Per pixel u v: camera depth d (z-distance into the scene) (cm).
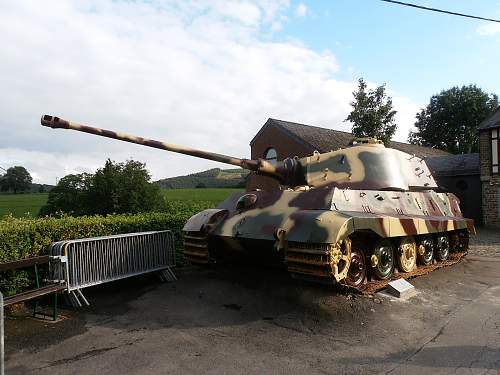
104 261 796
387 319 687
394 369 508
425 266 1020
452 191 2806
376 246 834
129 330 627
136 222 965
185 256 945
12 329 625
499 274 1089
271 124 2872
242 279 895
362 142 1046
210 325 652
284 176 999
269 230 765
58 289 682
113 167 1387
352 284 773
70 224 844
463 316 718
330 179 959
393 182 950
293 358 539
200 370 502
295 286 816
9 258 737
